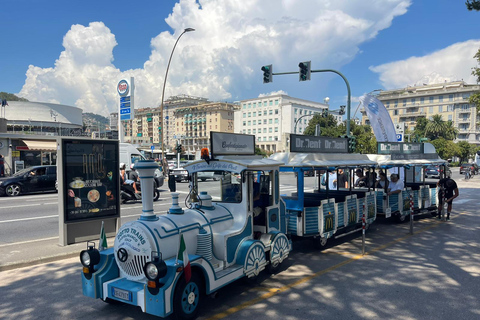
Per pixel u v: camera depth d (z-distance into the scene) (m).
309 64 15.96
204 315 4.61
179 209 4.92
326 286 5.68
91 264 4.54
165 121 148.75
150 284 3.94
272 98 107.94
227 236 5.00
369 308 4.85
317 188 9.91
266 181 6.14
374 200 9.62
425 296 5.27
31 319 4.54
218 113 121.81
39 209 13.19
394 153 10.59
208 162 5.53
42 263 6.84
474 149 76.94
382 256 7.40
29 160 27.94
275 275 6.19
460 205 15.11
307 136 8.05
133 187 14.64
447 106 89.25
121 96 29.56
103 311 4.78
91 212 8.16
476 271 6.43
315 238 7.79
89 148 8.11
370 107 16.16
